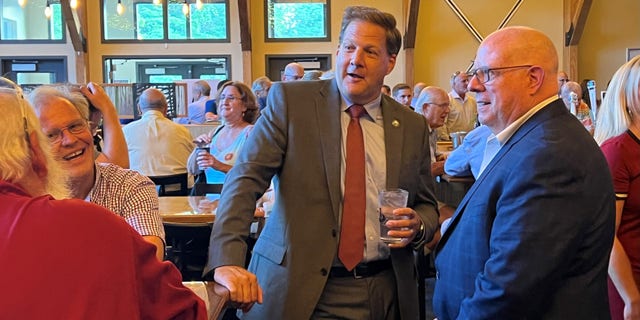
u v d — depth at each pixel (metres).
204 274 1.41
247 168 1.58
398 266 1.68
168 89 6.10
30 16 10.45
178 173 4.32
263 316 1.61
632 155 1.82
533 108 1.41
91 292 0.78
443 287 1.59
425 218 1.70
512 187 1.33
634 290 1.82
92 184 1.56
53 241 0.79
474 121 6.35
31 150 0.91
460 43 10.64
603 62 10.65
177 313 0.95
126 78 10.70
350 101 1.66
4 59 10.41
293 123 1.62
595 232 1.32
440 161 3.74
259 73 10.71
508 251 1.30
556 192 1.28
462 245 1.50
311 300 1.58
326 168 1.62
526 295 1.28
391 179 1.67
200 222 2.63
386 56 1.63
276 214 1.65
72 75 10.45
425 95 3.92
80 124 1.49
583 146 1.32
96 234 0.82
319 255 1.60
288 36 10.66
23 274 0.76
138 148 4.25
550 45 1.42
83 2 10.34
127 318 0.81
